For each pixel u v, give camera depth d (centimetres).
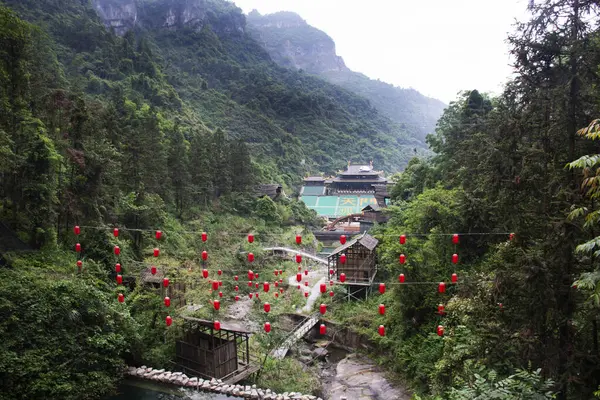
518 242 1241
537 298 1081
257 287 3494
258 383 2138
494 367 1235
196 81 12181
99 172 2683
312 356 2642
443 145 3700
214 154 5281
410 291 2358
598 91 1174
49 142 2388
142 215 3173
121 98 5944
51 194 2336
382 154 13662
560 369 1070
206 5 18725
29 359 1691
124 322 2100
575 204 1052
